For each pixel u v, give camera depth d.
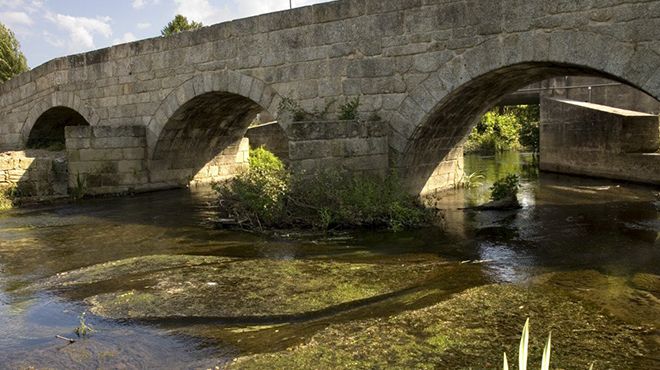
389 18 12.48
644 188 16.94
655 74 9.30
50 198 16.84
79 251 9.92
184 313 6.41
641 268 7.95
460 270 7.99
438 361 4.96
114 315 6.40
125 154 18.17
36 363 5.15
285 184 11.55
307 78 13.94
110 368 5.02
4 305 6.92
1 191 16.41
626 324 5.77
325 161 11.84
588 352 5.11
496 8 10.96
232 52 15.51
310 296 6.89
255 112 20.62
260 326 5.98
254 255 9.18
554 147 22.17
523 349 2.60
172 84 17.41
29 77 22.78
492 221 11.89
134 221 13.09
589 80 25.92
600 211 12.97
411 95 12.33
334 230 11.02
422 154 14.11
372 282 7.43
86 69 20.11
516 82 13.27
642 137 18.33
